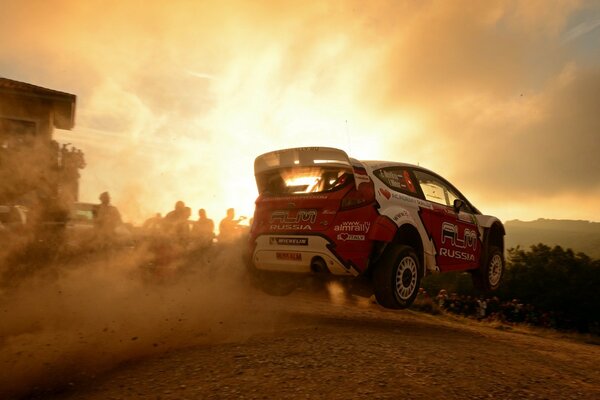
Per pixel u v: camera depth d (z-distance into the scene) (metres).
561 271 32.22
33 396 3.22
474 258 6.97
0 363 3.79
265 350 4.00
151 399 3.03
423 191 6.21
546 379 3.62
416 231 5.70
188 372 3.49
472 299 16.72
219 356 3.86
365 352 3.92
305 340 4.36
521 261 34.66
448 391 3.16
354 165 5.28
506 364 3.93
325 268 5.32
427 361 3.76
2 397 3.20
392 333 5.03
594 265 32.19
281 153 5.75
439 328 5.95
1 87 12.41
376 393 3.05
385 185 5.55
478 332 6.04
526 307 18.73
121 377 3.48
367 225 5.18
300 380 3.27
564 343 6.02
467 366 3.73
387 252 5.35
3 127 12.28
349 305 7.93
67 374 3.59
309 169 5.63
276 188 5.95
